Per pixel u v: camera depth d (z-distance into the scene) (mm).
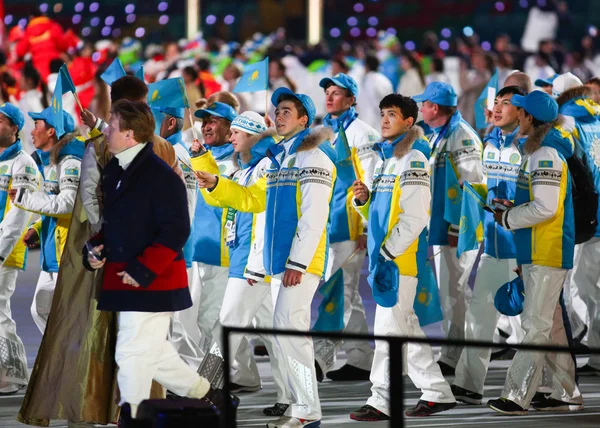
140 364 15578
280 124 17734
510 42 76125
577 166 18672
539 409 19172
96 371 16406
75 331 16438
